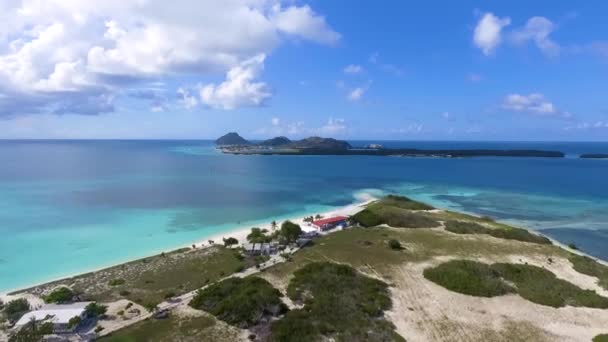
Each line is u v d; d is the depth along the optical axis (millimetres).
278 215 86062
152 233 68625
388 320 36188
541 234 73500
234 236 67312
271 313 36312
